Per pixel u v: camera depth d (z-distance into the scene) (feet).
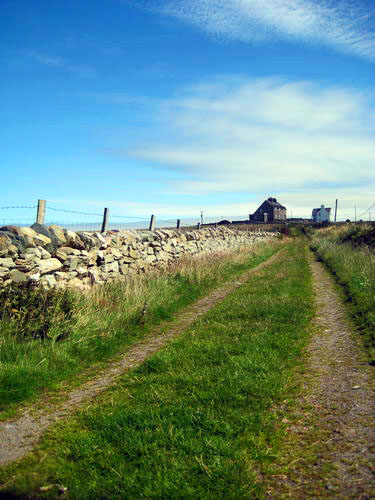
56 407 16.02
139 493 10.32
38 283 25.70
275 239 149.18
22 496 10.41
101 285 34.58
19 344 20.75
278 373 17.98
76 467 11.57
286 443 12.41
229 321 28.55
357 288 37.14
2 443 13.20
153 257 48.37
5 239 24.99
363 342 22.65
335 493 9.86
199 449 11.93
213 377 17.57
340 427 13.06
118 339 25.36
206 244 72.64
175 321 31.30
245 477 10.64
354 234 84.07
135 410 14.52
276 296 36.29
